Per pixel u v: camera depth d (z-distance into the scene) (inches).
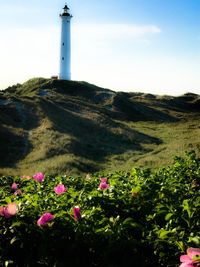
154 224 239.8
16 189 352.8
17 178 424.2
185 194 305.7
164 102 3390.7
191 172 378.9
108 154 1177.4
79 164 999.0
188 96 3833.7
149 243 207.0
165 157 1008.2
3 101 1646.2
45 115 1539.1
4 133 1255.5
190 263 129.0
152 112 2615.7
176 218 237.5
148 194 284.2
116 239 203.8
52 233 209.5
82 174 919.7
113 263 199.5
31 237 215.2
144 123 2015.3
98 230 206.5
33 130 1359.5
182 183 347.6
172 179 346.6
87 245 203.6
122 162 1079.0
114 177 368.8
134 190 281.3
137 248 206.5
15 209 220.1
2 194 339.6
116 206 265.1
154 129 1758.1
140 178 348.8
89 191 307.9
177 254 194.9
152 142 1428.4
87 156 1138.7
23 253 214.7
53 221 214.1
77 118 1635.1
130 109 2438.5
